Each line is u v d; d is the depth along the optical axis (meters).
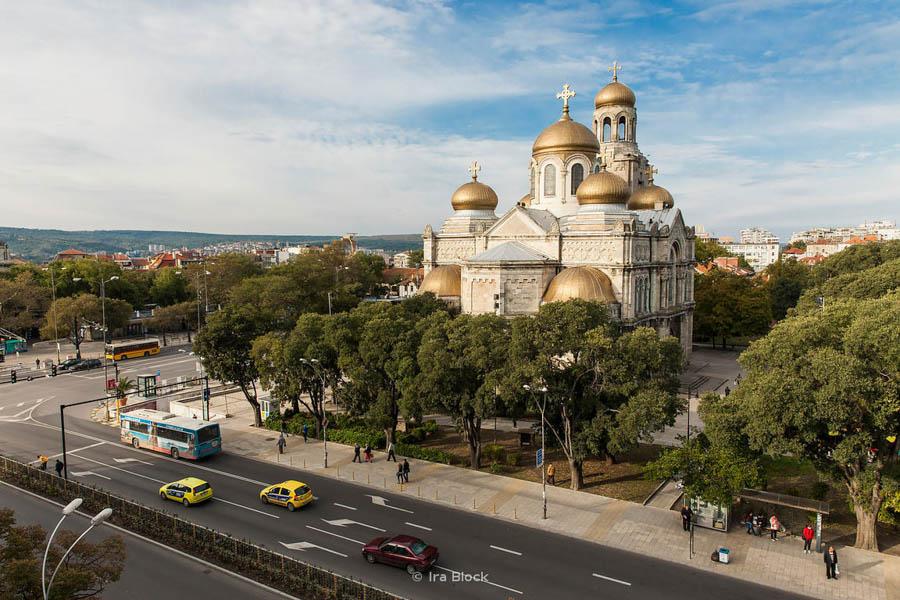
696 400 83.06
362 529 45.88
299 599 35.97
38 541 28.47
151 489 54.22
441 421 75.38
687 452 43.50
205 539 42.88
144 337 147.62
